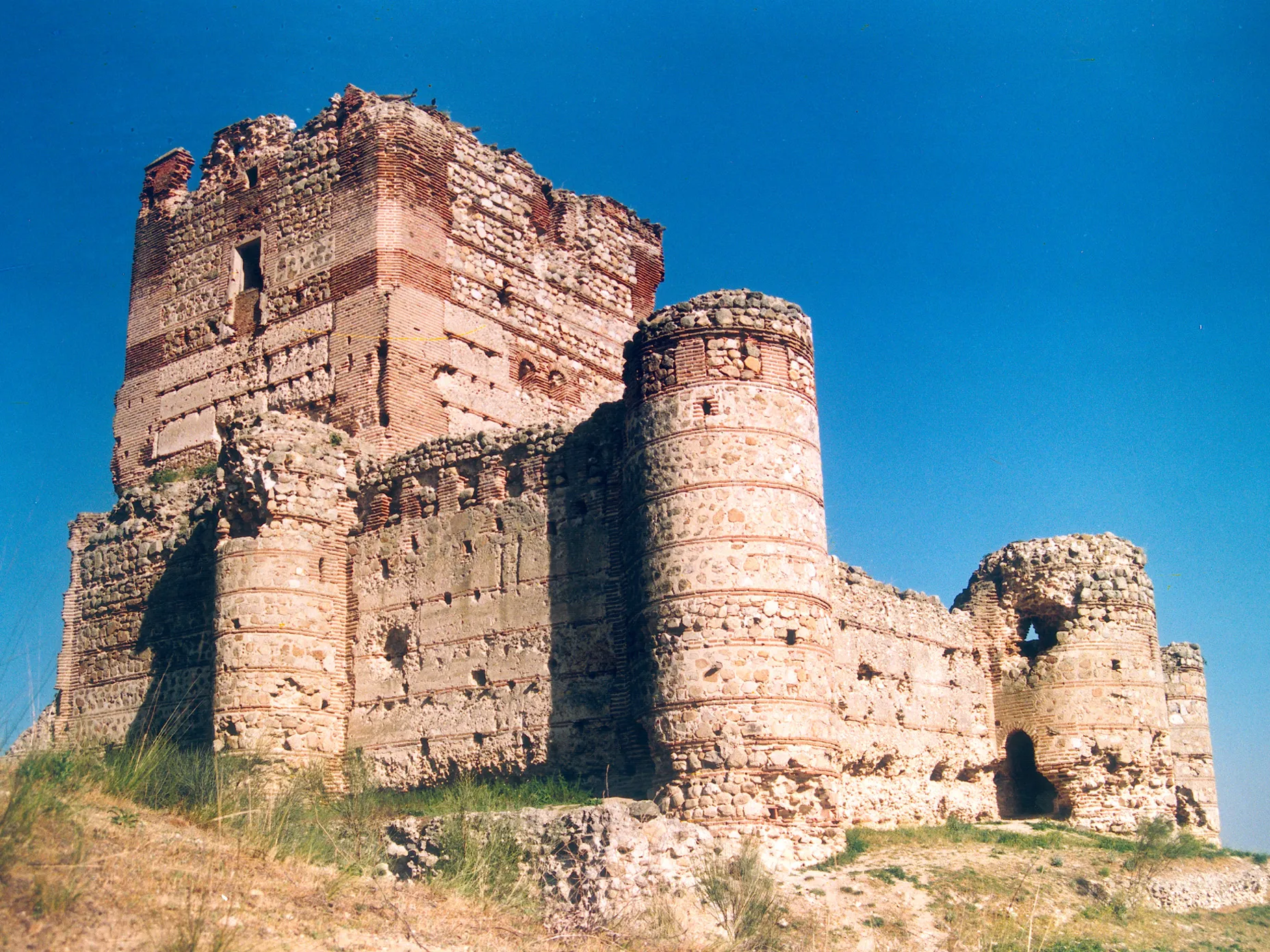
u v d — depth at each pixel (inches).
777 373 1018.1
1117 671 1352.1
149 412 1552.7
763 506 983.0
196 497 1381.6
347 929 724.0
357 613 1214.3
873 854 1019.3
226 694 1151.0
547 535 1114.7
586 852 880.3
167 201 1615.4
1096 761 1328.7
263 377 1451.8
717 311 1018.7
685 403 1004.6
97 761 922.1
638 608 997.8
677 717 949.8
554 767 1060.5
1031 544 1397.6
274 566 1178.6
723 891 860.0
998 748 1365.7
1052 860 1083.3
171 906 677.9
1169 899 1082.1
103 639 1392.7
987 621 1395.2
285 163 1504.7
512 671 1104.8
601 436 1104.8
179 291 1566.2
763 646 954.1
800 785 942.4
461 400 1409.9
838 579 1189.1
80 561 1451.8
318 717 1171.9
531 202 1560.0
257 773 1057.5
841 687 1158.3
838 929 864.9
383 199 1408.7
